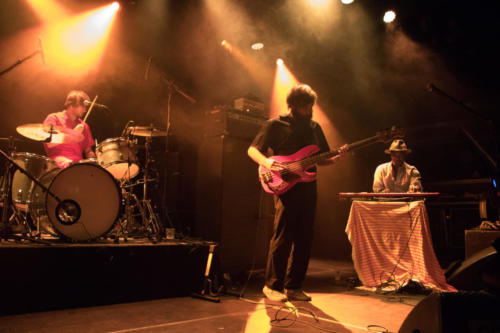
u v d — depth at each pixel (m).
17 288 2.72
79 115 4.45
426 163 7.71
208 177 4.75
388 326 2.62
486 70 6.34
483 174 6.72
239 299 3.43
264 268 4.91
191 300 3.34
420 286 3.67
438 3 5.70
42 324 2.49
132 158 4.11
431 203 6.61
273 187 3.36
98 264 3.05
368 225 4.07
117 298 3.14
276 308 3.08
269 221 5.05
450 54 6.38
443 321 1.17
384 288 3.79
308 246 3.46
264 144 3.56
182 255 3.52
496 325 1.15
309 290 3.92
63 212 3.15
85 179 3.26
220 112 4.72
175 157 5.37
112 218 3.36
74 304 2.94
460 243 6.26
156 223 4.20
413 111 7.63
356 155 8.33
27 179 3.38
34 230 4.07
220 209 4.52
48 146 4.24
